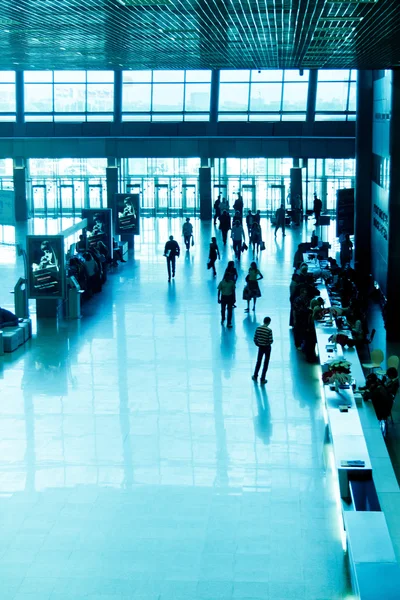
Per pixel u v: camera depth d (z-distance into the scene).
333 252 41.91
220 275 34.59
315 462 15.67
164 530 13.15
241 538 12.88
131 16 14.49
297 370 21.48
